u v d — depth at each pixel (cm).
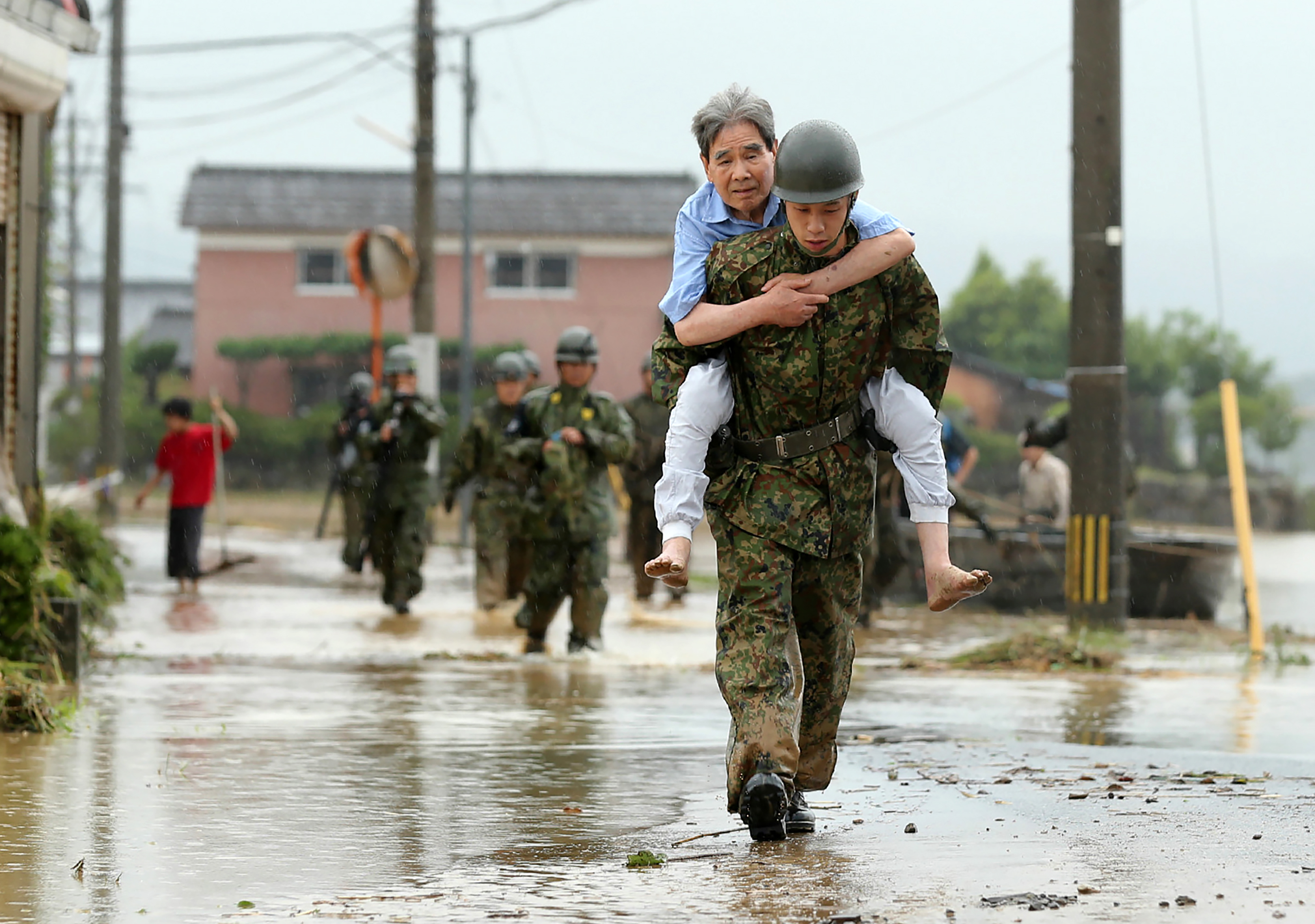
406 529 4362
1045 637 3338
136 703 2430
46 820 1526
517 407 3647
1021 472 5241
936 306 1430
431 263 7556
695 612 4672
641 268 15850
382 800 1652
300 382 15975
